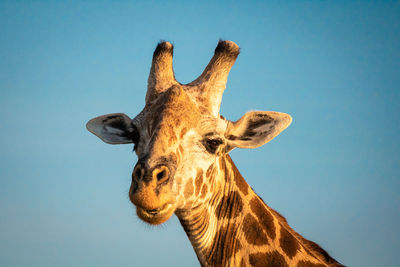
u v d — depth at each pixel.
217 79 13.68
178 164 11.85
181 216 13.25
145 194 10.72
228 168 13.98
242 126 13.91
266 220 13.55
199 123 12.70
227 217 13.58
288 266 12.76
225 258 13.22
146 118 12.75
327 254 13.91
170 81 13.87
